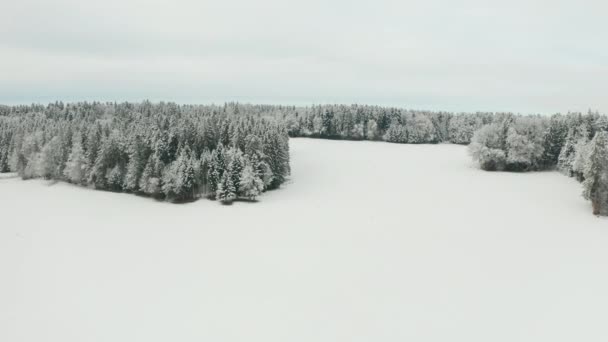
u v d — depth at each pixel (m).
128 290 31.27
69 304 28.78
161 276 34.16
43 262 37.22
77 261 37.62
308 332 25.39
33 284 32.16
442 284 32.78
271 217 54.84
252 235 46.44
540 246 42.41
